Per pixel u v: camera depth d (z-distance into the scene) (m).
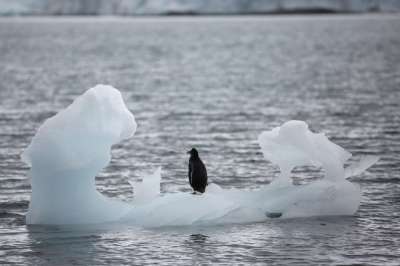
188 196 24.67
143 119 53.34
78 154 23.56
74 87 83.06
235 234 22.91
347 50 159.75
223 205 24.45
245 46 191.75
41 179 23.91
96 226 23.66
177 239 22.42
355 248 21.66
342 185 25.31
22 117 54.50
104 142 23.86
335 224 24.12
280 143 25.47
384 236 22.81
